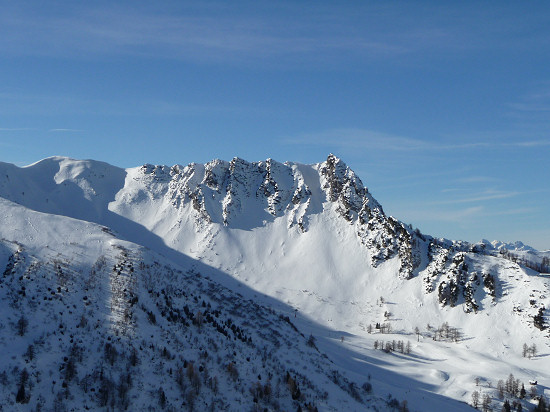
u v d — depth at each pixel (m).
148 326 147.38
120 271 180.62
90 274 173.88
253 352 156.25
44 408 108.62
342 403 139.50
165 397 119.56
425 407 156.88
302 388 141.00
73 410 109.88
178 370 129.62
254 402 127.25
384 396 157.62
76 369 121.12
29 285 155.88
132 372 124.62
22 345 125.75
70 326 138.12
